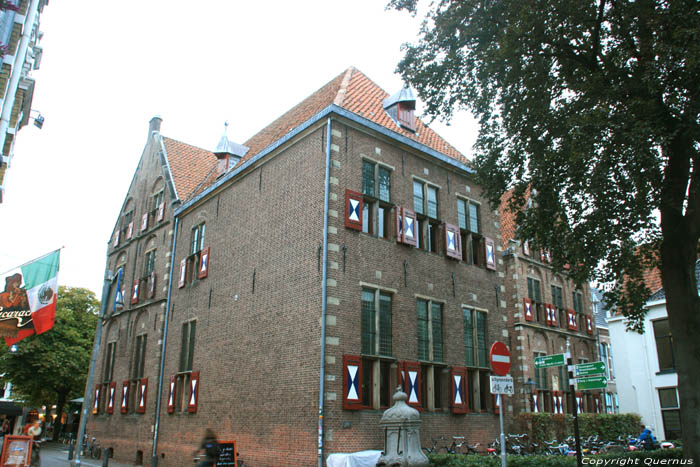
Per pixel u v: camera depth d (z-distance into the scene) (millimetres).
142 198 27016
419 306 16391
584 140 9797
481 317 18453
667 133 9805
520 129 12125
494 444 16953
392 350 15195
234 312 17531
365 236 15406
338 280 14312
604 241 11273
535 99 11664
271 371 15102
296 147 16641
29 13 17531
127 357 23875
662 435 22781
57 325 34125
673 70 9562
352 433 13391
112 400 24062
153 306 22906
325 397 13125
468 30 12008
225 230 19297
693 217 10414
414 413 11594
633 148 9516
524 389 23297
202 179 25859
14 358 32031
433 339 16484
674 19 9531
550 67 11781
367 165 16312
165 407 20094
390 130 16891
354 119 15922
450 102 13000
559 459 10602
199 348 18953
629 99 10109
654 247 11820
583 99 10938
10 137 20156
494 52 11266
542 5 10812
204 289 19641
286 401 14250
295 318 14758
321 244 14570
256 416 15211
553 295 26891
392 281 15727
